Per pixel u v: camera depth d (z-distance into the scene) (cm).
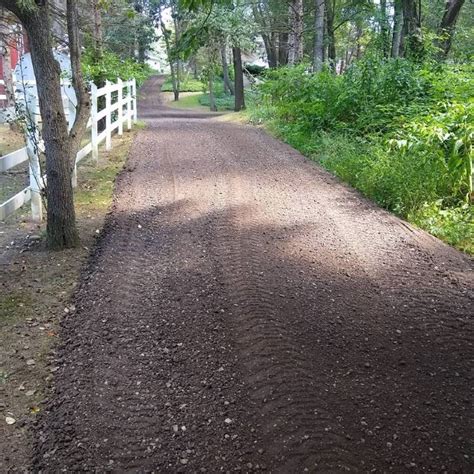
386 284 551
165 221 738
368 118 1209
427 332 458
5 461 316
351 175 976
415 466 308
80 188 904
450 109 880
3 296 514
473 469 307
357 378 390
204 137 1499
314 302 504
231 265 582
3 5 554
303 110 1459
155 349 425
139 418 348
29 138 695
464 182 781
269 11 3033
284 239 672
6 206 680
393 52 2039
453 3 1730
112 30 2716
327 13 2723
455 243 685
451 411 357
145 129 1678
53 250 629
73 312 486
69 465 312
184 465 310
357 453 317
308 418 345
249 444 324
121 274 563
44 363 410
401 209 796
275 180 980
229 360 408
